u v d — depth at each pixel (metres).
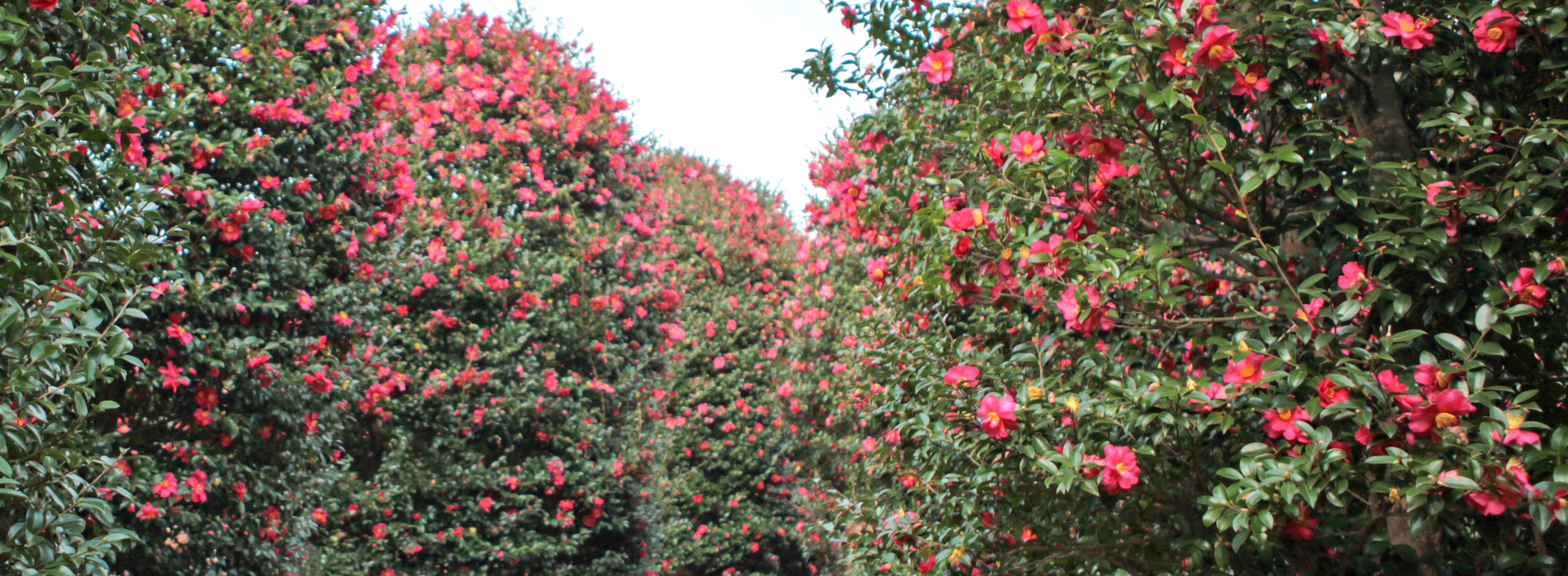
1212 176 2.38
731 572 12.68
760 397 14.16
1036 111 2.77
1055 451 2.60
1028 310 3.66
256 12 4.96
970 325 4.08
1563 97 2.22
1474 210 2.05
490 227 8.48
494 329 8.39
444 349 8.20
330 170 5.48
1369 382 1.94
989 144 2.96
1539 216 2.04
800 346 10.70
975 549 3.28
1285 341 2.17
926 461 3.69
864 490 8.69
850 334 7.79
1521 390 2.34
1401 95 2.57
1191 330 2.70
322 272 5.57
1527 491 1.79
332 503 7.12
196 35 4.72
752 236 17.88
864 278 9.41
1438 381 1.98
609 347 9.02
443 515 8.14
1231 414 2.34
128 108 3.96
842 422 9.92
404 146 7.12
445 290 8.12
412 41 9.37
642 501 9.21
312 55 5.57
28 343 2.35
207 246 4.61
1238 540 2.12
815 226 9.74
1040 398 2.78
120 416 4.49
